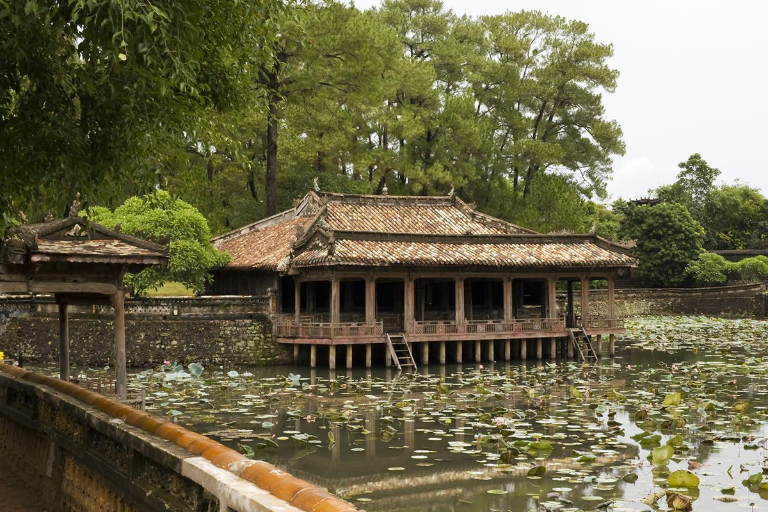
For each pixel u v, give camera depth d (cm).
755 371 2620
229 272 3606
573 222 5147
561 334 3231
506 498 1102
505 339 3158
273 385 2359
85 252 1266
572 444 1427
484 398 2058
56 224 1301
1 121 839
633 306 5650
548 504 1045
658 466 1251
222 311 2959
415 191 4978
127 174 911
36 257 1220
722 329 4609
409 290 2956
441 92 5259
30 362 2892
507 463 1289
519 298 3606
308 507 385
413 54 5866
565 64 5447
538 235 3353
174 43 736
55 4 707
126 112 819
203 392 2183
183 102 854
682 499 1005
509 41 5588
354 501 1102
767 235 7456
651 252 6138
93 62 729
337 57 3972
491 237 3259
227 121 1032
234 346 2941
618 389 2217
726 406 1858
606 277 3378
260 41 942
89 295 1445
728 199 7462
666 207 6147
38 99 822
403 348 3080
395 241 3050
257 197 4731
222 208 4456
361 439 1523
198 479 483
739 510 1002
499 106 5622
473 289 3512
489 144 5238
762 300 5569
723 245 7538
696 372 2617
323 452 1408
